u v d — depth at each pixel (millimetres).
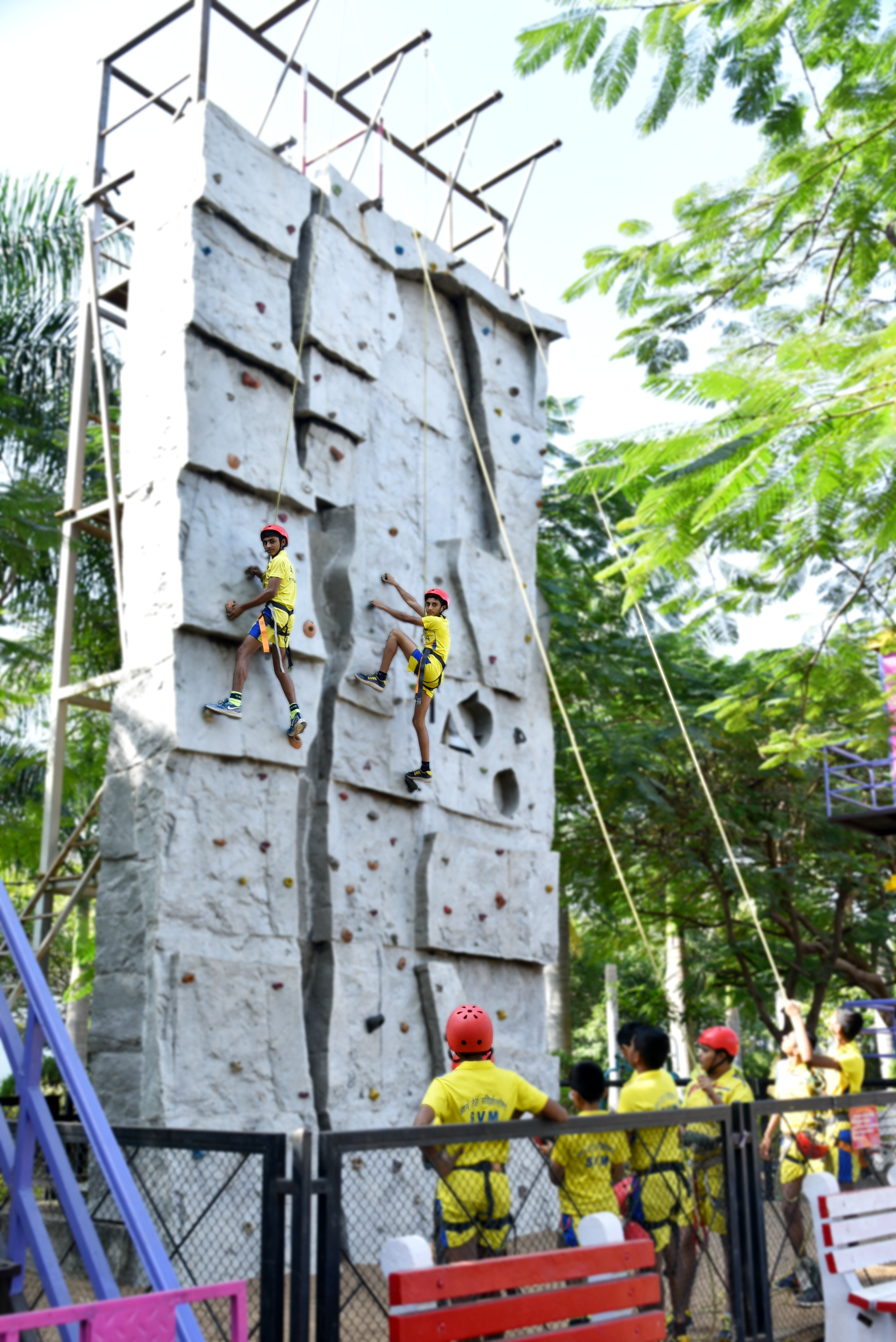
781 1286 7023
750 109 9422
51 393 18031
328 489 11703
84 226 13422
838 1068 7914
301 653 10664
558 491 19953
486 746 13336
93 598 17641
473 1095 5000
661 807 20125
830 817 17688
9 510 10977
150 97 12180
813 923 25047
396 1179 5141
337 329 11844
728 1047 7137
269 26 12016
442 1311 3926
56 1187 3762
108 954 9453
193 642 9836
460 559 13086
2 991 4316
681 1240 5785
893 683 11828
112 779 9867
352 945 10922
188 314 10195
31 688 17594
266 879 10078
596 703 21016
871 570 11797
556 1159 5621
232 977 9516
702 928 25641
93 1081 9211
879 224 10711
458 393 14000
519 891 13133
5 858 16516
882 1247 6016
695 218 10617
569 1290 4367
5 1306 3773
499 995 12781
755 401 6270
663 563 7254
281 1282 3971
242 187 10836
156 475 10148
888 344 6098
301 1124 9664
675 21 8539
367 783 11375
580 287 11203
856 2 8758
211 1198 7840
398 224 13117
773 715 13062
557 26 8570
